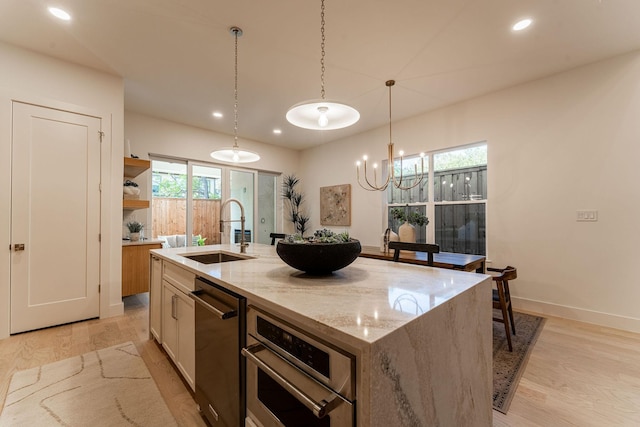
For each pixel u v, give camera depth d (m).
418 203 4.54
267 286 1.20
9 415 1.59
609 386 1.85
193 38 2.55
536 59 2.87
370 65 2.99
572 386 1.85
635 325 2.68
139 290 3.45
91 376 1.98
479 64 2.96
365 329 0.75
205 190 5.27
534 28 2.39
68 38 2.54
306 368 0.87
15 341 2.50
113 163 3.17
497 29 2.41
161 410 1.64
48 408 1.65
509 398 1.73
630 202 2.73
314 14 2.24
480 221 3.88
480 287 1.28
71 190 2.91
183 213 4.96
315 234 1.48
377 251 3.62
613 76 2.82
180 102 3.97
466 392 1.14
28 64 2.69
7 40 2.56
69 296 2.90
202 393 1.51
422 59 2.88
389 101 3.90
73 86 2.93
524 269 3.36
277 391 1.00
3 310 2.56
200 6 2.15
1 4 2.12
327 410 0.75
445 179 4.26
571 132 3.05
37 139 2.73
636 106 2.70
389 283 1.25
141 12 2.22
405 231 3.64
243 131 5.29
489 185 3.64
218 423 1.35
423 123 4.36
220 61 2.93
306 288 1.17
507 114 3.50
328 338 0.81
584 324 2.88
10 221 2.60
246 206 5.89
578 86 3.01
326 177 6.06
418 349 0.85
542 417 1.58
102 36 2.52
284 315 0.95
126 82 3.38
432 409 0.92
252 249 2.59
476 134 3.78
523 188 3.38
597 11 2.18
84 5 2.14
